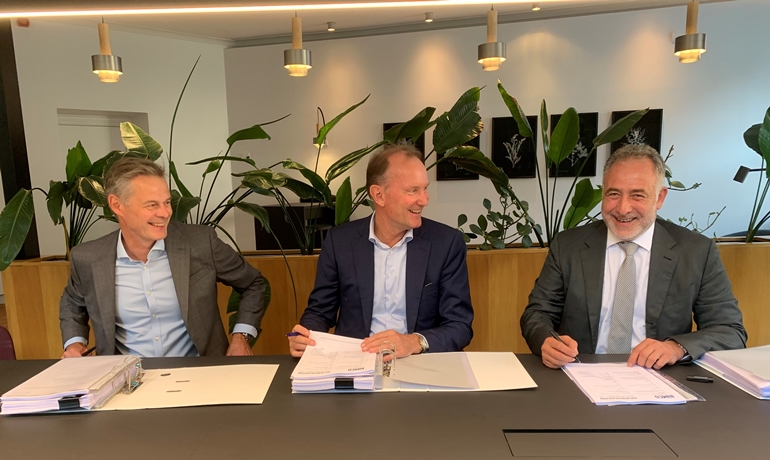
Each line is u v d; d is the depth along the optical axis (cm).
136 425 89
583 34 486
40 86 446
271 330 243
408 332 156
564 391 100
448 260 158
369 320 160
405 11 480
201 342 160
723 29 454
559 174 508
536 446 79
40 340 239
